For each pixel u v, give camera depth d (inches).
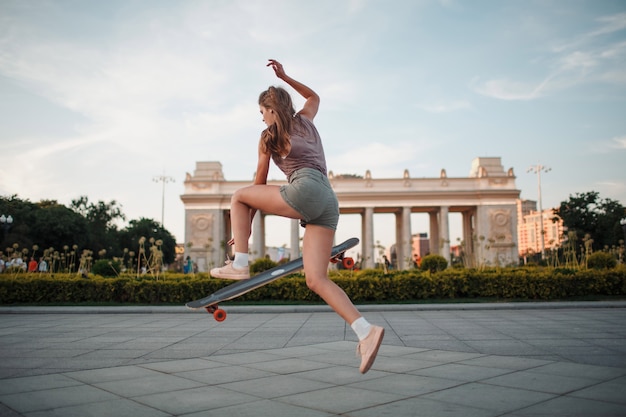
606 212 2539.4
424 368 233.3
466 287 744.3
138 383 206.1
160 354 298.4
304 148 134.0
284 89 138.7
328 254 139.0
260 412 155.7
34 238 2330.2
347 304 134.8
